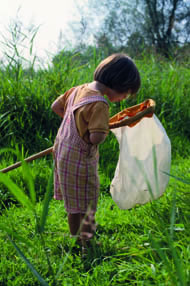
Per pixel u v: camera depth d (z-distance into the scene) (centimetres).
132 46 1194
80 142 196
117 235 233
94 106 189
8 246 213
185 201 253
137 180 250
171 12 1731
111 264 195
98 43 602
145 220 247
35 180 330
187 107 530
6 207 293
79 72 523
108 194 324
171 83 566
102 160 386
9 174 326
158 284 162
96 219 255
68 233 236
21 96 433
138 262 187
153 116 243
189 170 346
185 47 817
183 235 214
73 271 189
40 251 205
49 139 412
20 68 459
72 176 200
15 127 409
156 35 1619
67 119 205
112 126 221
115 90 203
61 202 296
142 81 536
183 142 477
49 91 457
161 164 251
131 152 248
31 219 254
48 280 179
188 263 173
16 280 178
